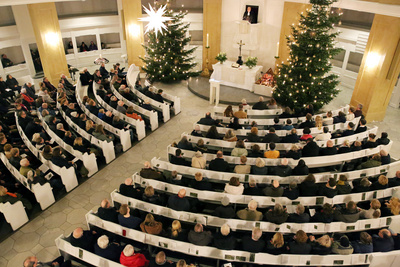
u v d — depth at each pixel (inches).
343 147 350.6
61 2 746.8
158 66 658.2
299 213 253.3
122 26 767.1
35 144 371.9
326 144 352.8
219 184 332.2
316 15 464.8
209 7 664.4
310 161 338.3
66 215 323.9
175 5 813.9
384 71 478.0
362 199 288.4
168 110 507.5
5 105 510.3
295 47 498.0
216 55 714.2
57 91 523.5
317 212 265.0
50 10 611.8
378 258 228.4
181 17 631.8
